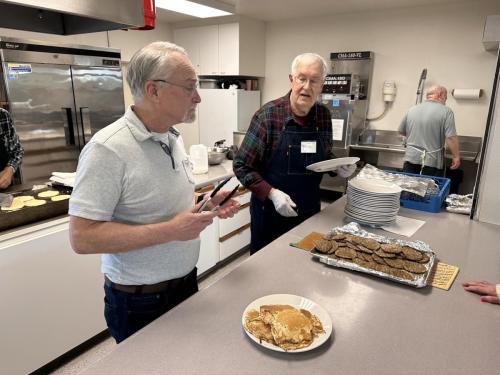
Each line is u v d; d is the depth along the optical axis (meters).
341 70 4.50
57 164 3.37
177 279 1.12
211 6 3.32
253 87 5.21
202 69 5.16
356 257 1.12
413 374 0.70
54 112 3.25
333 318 0.87
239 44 4.70
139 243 0.91
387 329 0.84
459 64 3.91
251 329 0.80
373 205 1.45
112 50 3.59
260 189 1.61
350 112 4.02
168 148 1.05
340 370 0.71
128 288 1.07
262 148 1.67
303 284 1.02
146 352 0.75
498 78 1.39
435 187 1.73
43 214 1.62
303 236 1.37
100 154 0.90
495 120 1.43
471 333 0.83
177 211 1.08
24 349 1.59
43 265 1.59
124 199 0.97
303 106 1.61
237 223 2.92
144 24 1.30
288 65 5.04
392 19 4.17
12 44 2.89
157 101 0.95
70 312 1.75
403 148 3.99
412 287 1.01
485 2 3.65
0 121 2.21
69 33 1.59
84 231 0.89
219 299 0.94
